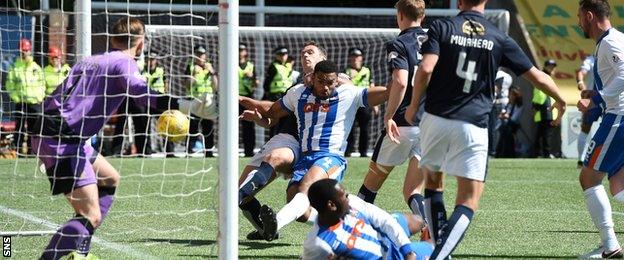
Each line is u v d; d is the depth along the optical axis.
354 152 52.88
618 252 19.67
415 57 20.06
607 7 19.97
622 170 19.89
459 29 16.05
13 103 26.42
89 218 17.25
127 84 16.81
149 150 47.94
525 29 54.16
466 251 20.55
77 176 17.03
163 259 19.34
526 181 36.84
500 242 21.94
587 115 20.41
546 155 51.88
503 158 51.06
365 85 48.84
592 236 23.09
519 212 27.55
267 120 21.84
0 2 31.84
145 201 29.20
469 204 16.31
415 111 16.08
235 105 16.31
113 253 20.06
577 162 46.66
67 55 23.72
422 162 16.58
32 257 19.36
